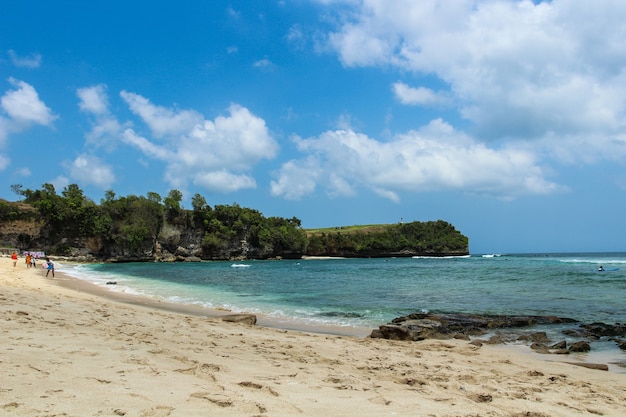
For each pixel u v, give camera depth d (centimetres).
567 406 652
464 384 762
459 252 17750
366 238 16675
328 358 945
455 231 18288
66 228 10350
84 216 10469
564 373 965
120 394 509
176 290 3225
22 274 3731
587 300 2586
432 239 17562
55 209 10175
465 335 1488
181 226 12300
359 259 14988
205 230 12731
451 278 4759
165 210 12125
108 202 11281
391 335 1391
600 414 624
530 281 4109
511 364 1042
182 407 479
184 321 1444
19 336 853
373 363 924
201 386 582
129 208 11450
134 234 11012
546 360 1135
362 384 693
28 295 1820
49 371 589
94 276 4856
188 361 764
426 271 6462
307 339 1249
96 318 1302
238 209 13762
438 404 595
